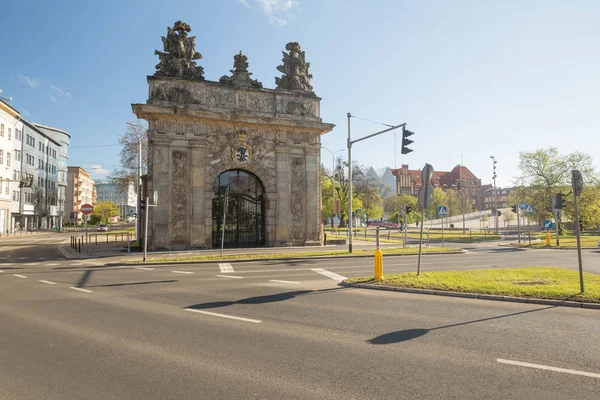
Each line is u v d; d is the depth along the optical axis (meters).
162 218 26.30
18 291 11.12
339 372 4.78
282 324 7.16
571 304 8.73
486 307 8.66
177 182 26.89
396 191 142.00
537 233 53.47
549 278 12.09
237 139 28.56
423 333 6.52
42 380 4.59
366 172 74.06
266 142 29.52
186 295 10.33
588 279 11.91
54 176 88.00
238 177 29.59
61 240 41.91
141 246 26.42
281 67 31.39
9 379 4.63
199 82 27.75
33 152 73.69
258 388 4.33
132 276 14.47
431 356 5.36
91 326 7.06
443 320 7.45
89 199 130.75
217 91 28.36
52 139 84.44
